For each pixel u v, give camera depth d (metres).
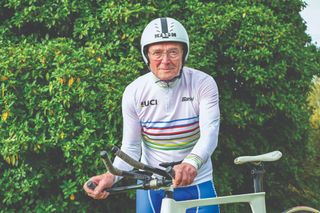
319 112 7.50
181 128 2.96
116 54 4.84
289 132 5.68
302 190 6.16
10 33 5.13
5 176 4.54
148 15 4.91
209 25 5.07
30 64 4.57
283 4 5.60
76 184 4.59
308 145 6.10
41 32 5.25
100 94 4.52
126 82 4.59
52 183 4.77
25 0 5.01
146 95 2.96
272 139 5.79
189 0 5.22
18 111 4.51
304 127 5.64
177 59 2.85
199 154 2.71
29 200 4.71
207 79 2.95
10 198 4.55
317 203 6.14
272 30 5.12
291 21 5.66
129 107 3.00
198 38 5.02
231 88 5.45
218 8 5.23
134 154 3.06
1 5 5.18
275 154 3.10
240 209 5.66
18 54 4.61
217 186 5.25
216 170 5.37
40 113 4.53
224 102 5.26
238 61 5.19
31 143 4.43
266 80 5.09
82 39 5.08
